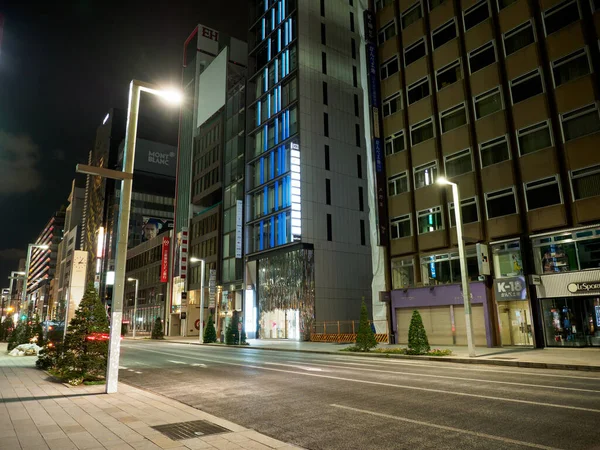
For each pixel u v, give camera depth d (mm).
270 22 54438
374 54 35906
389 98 34688
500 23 27516
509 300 24844
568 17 24125
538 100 24812
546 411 8000
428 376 13633
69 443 6430
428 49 32125
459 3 30531
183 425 7660
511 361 16781
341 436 6863
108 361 11641
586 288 21578
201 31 78688
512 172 25516
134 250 98188
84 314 13938
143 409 9195
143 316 86250
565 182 23266
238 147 58438
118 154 145000
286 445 6297
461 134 28734
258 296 48656
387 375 14148
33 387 12633
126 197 12398
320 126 47312
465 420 7555
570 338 22344
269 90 51938
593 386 10859
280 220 46656
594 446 5891
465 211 27844
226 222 59438
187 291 68188
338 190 47125
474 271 26844
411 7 33969
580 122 22938
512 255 25109
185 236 69688
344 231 46438
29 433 7070
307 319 41500
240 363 20016
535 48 25312
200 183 69312
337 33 51812
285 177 46594
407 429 7117
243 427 7527
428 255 29969
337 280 44469
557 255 23234
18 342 29297
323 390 11367
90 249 141625
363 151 50594
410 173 32000
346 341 36812
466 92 28922
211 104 69312
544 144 24344
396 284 31922
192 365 19594
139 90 13312
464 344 26578
